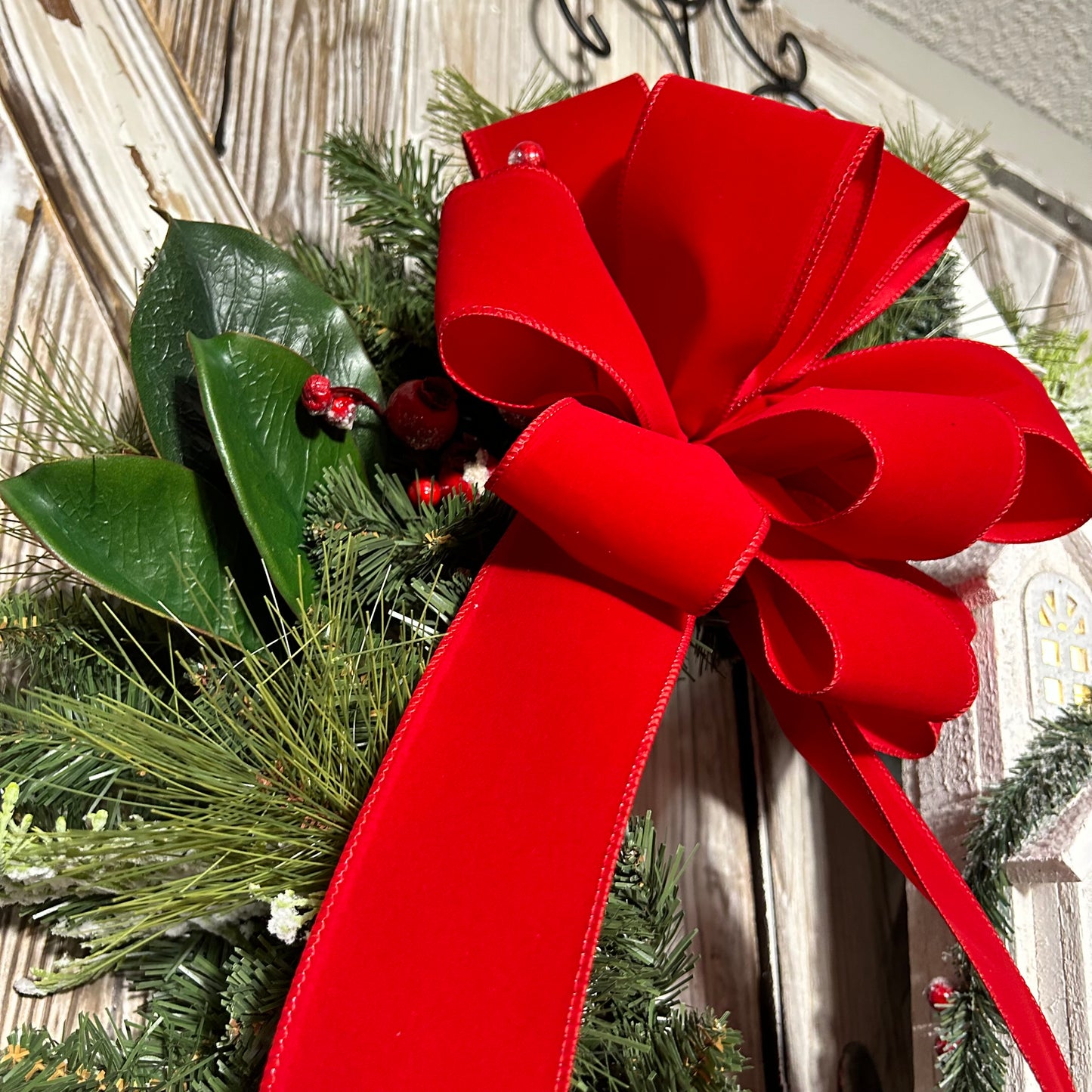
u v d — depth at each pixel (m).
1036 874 0.43
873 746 0.38
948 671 0.35
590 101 0.41
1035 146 0.84
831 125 0.34
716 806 0.52
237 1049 0.34
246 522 0.34
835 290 0.36
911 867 0.36
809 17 0.78
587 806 0.31
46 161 0.48
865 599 0.35
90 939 0.38
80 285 0.48
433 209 0.47
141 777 0.37
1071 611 0.48
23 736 0.36
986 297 0.55
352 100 0.56
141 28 0.52
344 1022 0.28
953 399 0.34
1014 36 0.77
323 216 0.54
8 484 0.32
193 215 0.51
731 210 0.34
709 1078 0.36
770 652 0.35
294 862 0.33
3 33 0.49
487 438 0.43
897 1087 0.50
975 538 0.34
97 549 0.34
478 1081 0.28
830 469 0.38
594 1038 0.35
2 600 0.40
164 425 0.37
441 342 0.32
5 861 0.33
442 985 0.29
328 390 0.37
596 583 0.33
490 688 0.32
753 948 0.50
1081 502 0.39
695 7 0.71
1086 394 0.71
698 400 0.36
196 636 0.35
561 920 0.29
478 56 0.61
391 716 0.36
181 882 0.33
